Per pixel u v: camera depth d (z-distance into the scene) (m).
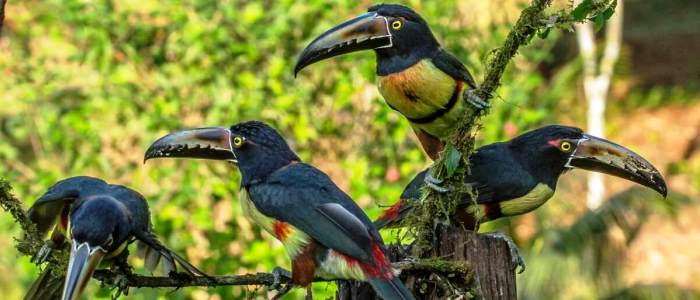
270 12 14.92
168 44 14.88
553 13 8.38
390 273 7.73
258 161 8.33
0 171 14.28
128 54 14.73
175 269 8.59
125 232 8.30
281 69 14.18
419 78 9.18
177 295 11.95
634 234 13.81
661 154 23.30
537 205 8.98
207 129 8.51
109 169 14.61
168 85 14.47
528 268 13.59
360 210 8.01
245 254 13.33
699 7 27.02
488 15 15.73
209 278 8.30
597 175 18.28
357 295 8.23
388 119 14.40
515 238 14.35
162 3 14.77
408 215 8.42
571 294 13.51
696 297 14.40
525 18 8.26
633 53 26.38
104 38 14.61
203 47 14.42
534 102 16.75
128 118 14.71
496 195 8.85
